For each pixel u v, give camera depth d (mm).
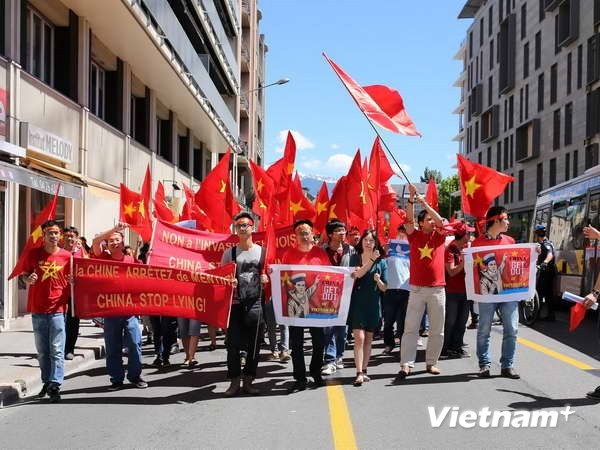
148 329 11500
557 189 17359
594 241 13234
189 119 30812
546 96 44406
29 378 7512
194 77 24719
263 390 7223
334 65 7617
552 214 17375
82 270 7168
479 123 64250
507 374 7660
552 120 43156
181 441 5305
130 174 21484
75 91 16625
